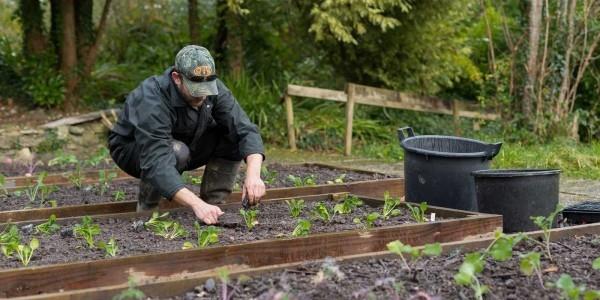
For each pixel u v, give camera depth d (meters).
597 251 4.07
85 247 4.22
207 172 5.43
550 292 3.31
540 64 10.73
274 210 5.34
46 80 10.98
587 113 11.18
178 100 4.66
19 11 11.24
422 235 4.25
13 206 5.92
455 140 5.81
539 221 4.01
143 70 12.50
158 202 5.25
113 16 13.89
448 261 3.77
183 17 13.90
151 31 13.64
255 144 4.86
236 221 4.77
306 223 4.30
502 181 4.83
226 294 3.20
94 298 3.17
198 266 3.63
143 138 4.55
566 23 10.73
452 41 12.09
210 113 4.86
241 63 11.84
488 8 13.48
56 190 6.66
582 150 9.73
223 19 12.00
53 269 3.38
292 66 12.53
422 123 11.82
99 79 12.09
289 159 9.78
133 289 3.08
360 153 10.35
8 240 4.16
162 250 4.10
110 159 9.13
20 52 11.91
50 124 10.23
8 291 3.30
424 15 11.50
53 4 11.31
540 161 9.03
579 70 10.86
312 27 10.58
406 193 5.67
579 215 5.13
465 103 11.29
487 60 13.37
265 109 11.23
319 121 11.25
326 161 9.66
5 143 9.88
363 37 11.52
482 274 3.59
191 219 4.98
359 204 5.33
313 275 3.52
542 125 10.59
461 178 5.36
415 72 12.00
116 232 4.63
